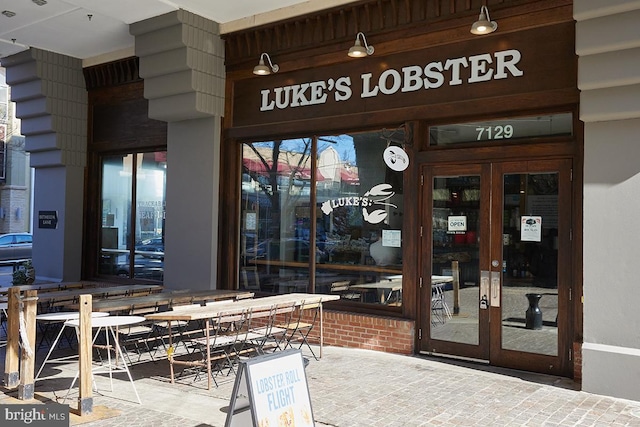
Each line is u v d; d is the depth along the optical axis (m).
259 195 9.66
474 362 7.49
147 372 7.06
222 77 9.78
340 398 5.97
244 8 9.04
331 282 8.81
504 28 7.28
